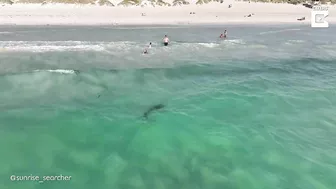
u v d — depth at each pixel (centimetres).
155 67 2245
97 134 1354
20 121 1406
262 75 2184
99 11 4747
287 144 1341
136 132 1379
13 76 1873
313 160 1243
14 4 4575
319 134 1433
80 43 2841
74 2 4859
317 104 1738
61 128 1376
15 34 3166
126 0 5206
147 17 4738
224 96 1767
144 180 1112
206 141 1341
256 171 1174
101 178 1108
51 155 1210
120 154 1238
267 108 1653
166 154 1251
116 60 2366
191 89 1867
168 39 3048
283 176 1153
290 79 2142
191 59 2498
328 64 2577
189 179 1127
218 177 1138
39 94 1677
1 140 1265
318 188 1097
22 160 1173
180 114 1547
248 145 1323
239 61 2517
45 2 4738
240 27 4431
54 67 2103
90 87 1811
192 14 5112
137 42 3009
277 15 5522
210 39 3353
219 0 5788
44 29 3597
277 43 3297
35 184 1052
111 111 1550
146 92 1795
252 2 5947
